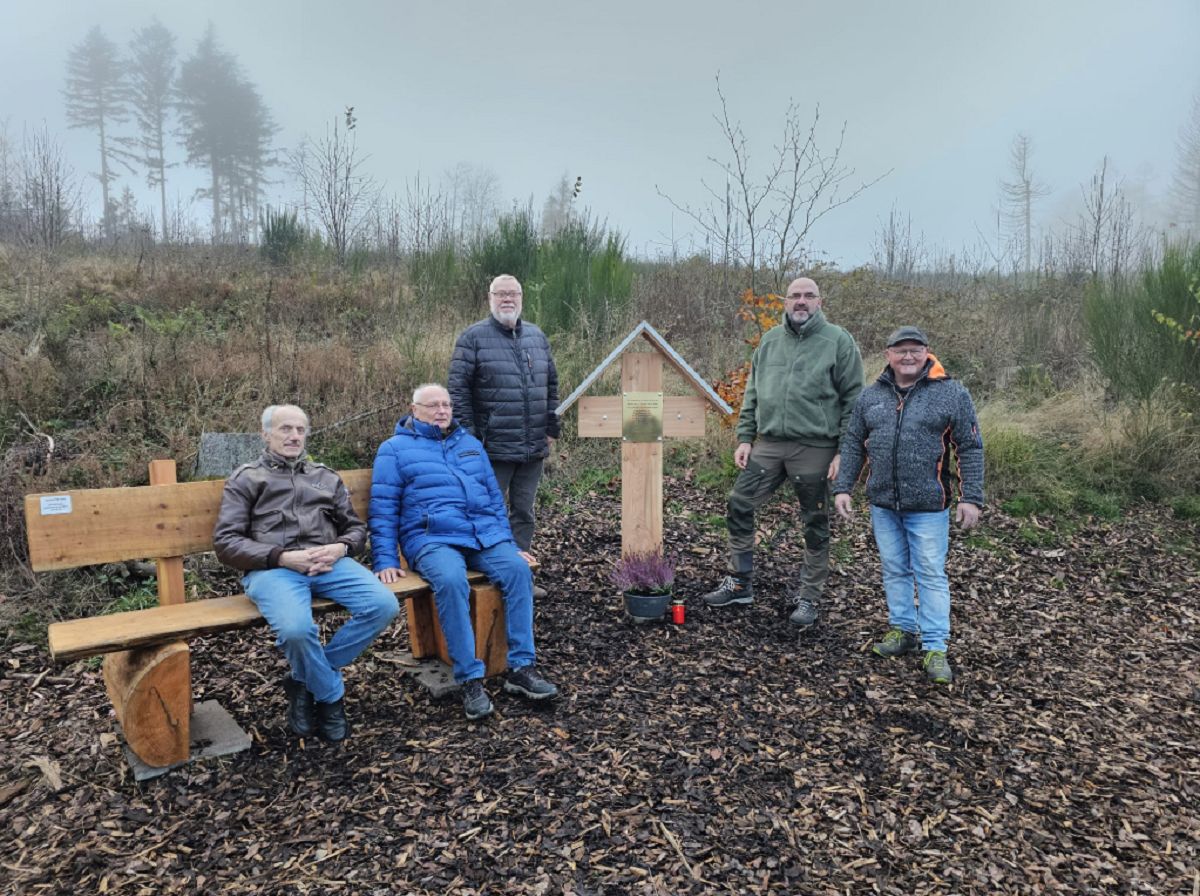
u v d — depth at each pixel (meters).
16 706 3.43
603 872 2.57
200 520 3.43
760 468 4.58
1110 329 7.84
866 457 4.34
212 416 6.05
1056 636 4.66
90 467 5.05
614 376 7.62
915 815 2.95
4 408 5.62
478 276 9.86
